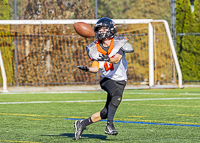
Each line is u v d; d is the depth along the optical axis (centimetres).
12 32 5225
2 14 5356
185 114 2388
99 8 6072
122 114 2405
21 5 5422
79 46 5259
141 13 6222
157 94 3984
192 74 5325
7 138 1598
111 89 1482
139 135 1652
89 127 1894
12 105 3009
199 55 5303
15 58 5012
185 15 5378
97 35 1477
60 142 1498
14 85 5084
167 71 5309
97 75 5222
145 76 5388
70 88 4788
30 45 5194
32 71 5184
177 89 4703
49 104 3080
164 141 1509
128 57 5397
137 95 3878
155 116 2300
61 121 2125
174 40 5166
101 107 2847
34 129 1845
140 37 5500
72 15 5372
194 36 5300
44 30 5238
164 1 6234
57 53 5225
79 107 2850
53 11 5362
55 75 5216
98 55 1482
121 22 4609
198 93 4078
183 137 1600
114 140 1538
